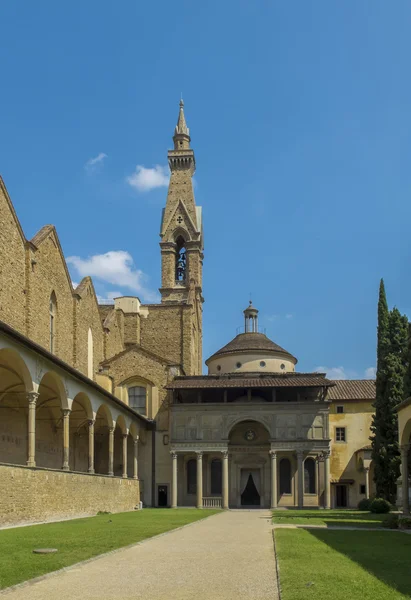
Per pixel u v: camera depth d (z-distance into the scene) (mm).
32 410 37094
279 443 67000
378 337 62906
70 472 42406
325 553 21094
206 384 68938
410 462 55281
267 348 81500
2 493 31406
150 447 72188
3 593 14062
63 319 60531
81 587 14969
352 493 70500
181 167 107250
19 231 49375
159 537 27672
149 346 86188
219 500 67250
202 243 108000
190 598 13875
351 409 72438
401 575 16578
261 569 17953
